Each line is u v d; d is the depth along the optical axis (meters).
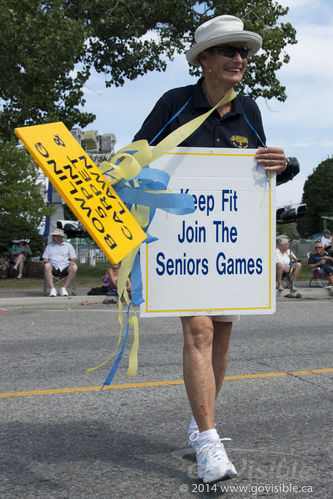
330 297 14.01
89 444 3.40
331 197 67.00
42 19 15.72
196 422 2.84
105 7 19.11
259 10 18.08
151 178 2.80
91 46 20.47
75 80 18.67
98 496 2.67
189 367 2.88
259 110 3.30
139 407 4.18
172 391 4.62
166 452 3.26
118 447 3.35
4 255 20.75
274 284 3.18
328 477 2.89
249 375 5.15
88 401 4.34
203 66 3.11
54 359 5.96
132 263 2.80
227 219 3.09
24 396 4.49
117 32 19.50
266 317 9.23
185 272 3.01
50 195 24.09
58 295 12.59
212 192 3.07
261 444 3.38
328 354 6.14
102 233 2.55
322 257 14.80
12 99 17.05
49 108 17.72
